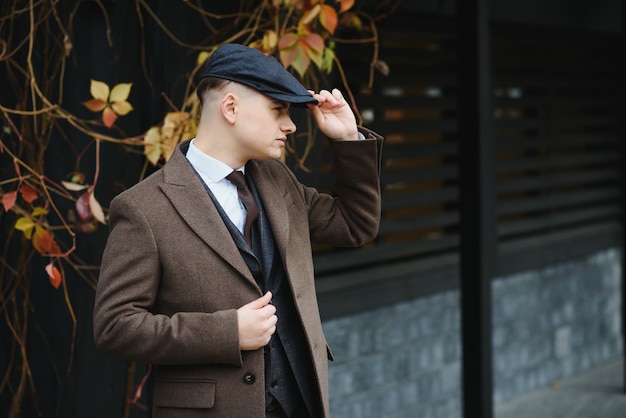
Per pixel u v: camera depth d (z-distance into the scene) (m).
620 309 8.05
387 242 5.94
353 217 2.80
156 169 3.63
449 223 6.23
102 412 3.74
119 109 3.35
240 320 2.45
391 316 5.76
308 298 2.67
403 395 5.86
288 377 2.67
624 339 7.41
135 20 3.62
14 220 3.61
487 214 4.75
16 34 3.55
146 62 3.63
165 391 2.56
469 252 4.78
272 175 2.76
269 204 2.65
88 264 3.65
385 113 5.68
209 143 2.58
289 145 3.84
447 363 6.18
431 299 6.05
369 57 5.25
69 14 3.58
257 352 2.53
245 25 3.75
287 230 2.63
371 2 4.86
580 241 7.46
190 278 2.49
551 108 7.18
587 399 6.81
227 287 2.51
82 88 3.62
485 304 4.79
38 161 3.56
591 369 7.66
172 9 3.61
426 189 6.13
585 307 7.59
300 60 3.55
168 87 3.62
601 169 7.95
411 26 5.61
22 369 3.69
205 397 2.51
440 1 5.54
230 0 3.73
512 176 7.20
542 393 6.97
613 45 7.81
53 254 3.37
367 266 5.77
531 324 6.99
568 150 7.68
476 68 4.63
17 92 3.56
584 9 7.01
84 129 3.56
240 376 2.52
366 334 5.59
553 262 7.12
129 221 2.48
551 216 7.33
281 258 2.62
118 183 3.65
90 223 3.54
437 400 6.12
